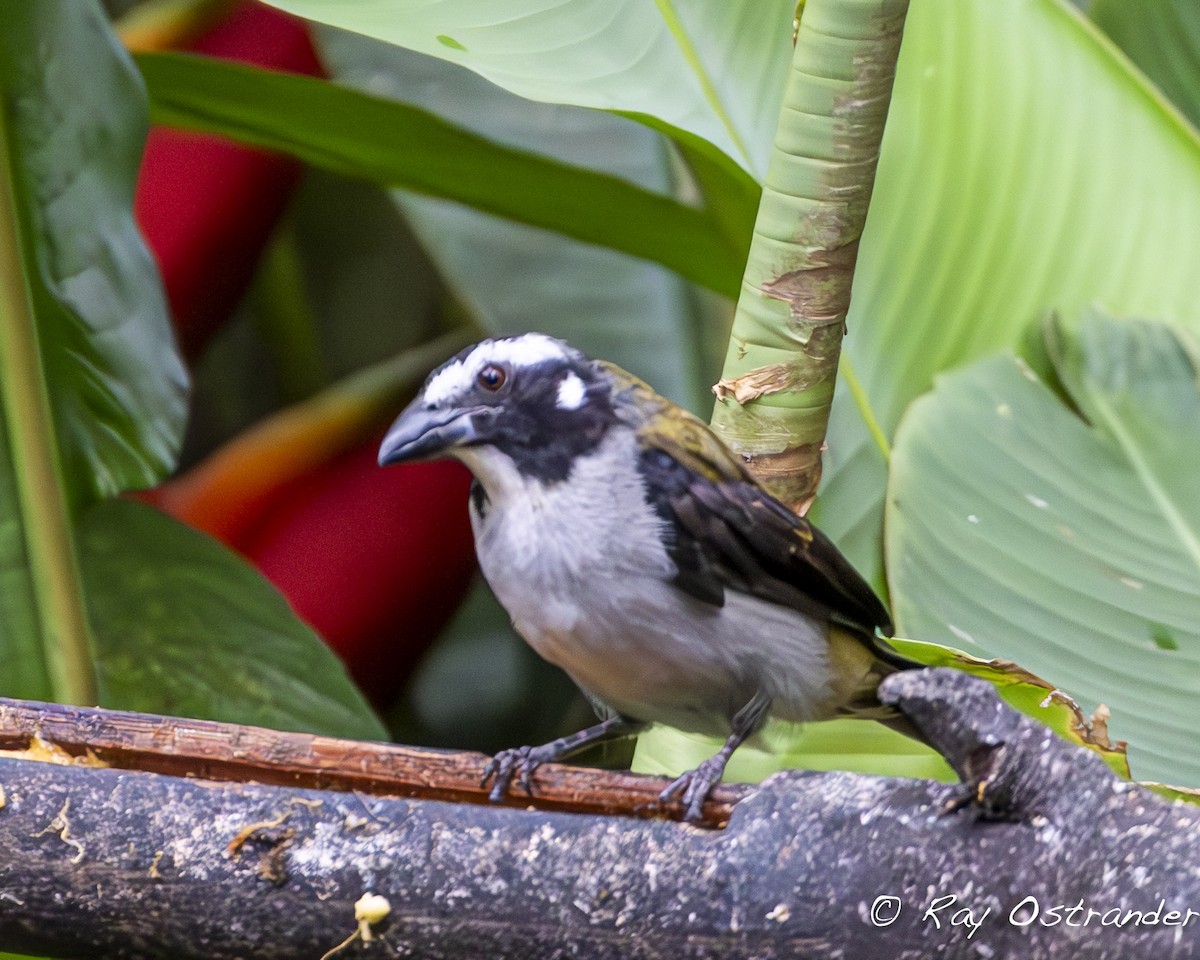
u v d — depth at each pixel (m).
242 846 3.57
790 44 3.71
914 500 3.70
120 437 3.74
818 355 3.64
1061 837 3.55
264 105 3.75
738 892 3.56
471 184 3.77
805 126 3.63
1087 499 3.70
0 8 3.71
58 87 3.72
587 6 3.71
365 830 3.57
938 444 3.70
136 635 3.76
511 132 3.88
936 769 3.68
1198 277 3.72
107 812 3.57
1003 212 3.73
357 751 3.60
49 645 3.72
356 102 3.74
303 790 3.58
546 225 3.78
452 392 3.64
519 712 3.94
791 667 3.64
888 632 3.67
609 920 3.56
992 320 3.72
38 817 3.57
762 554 3.64
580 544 3.63
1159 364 3.71
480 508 3.64
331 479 3.91
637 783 3.61
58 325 3.73
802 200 3.63
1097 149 3.73
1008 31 3.73
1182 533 3.69
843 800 3.56
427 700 3.94
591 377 3.64
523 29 3.70
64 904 3.57
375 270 4.46
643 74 3.71
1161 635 3.68
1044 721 3.63
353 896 3.57
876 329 3.72
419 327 4.48
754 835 3.56
